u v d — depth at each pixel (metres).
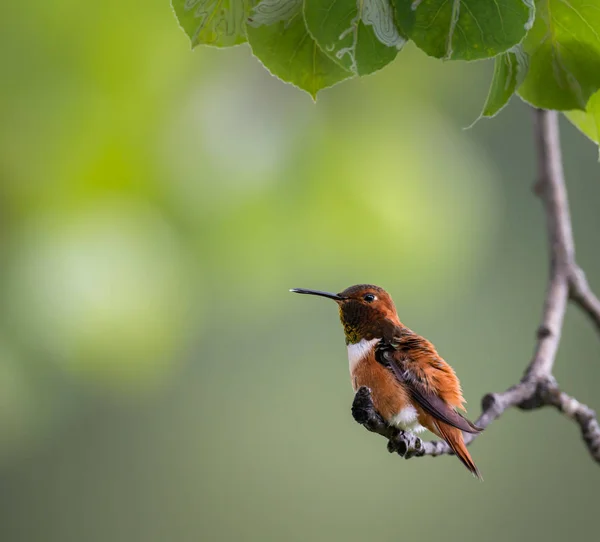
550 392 7.30
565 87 5.51
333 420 22.89
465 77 12.59
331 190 9.84
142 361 9.16
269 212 9.74
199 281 9.71
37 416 8.94
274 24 5.03
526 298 20.80
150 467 23.34
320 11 4.63
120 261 9.25
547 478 22.44
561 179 8.96
